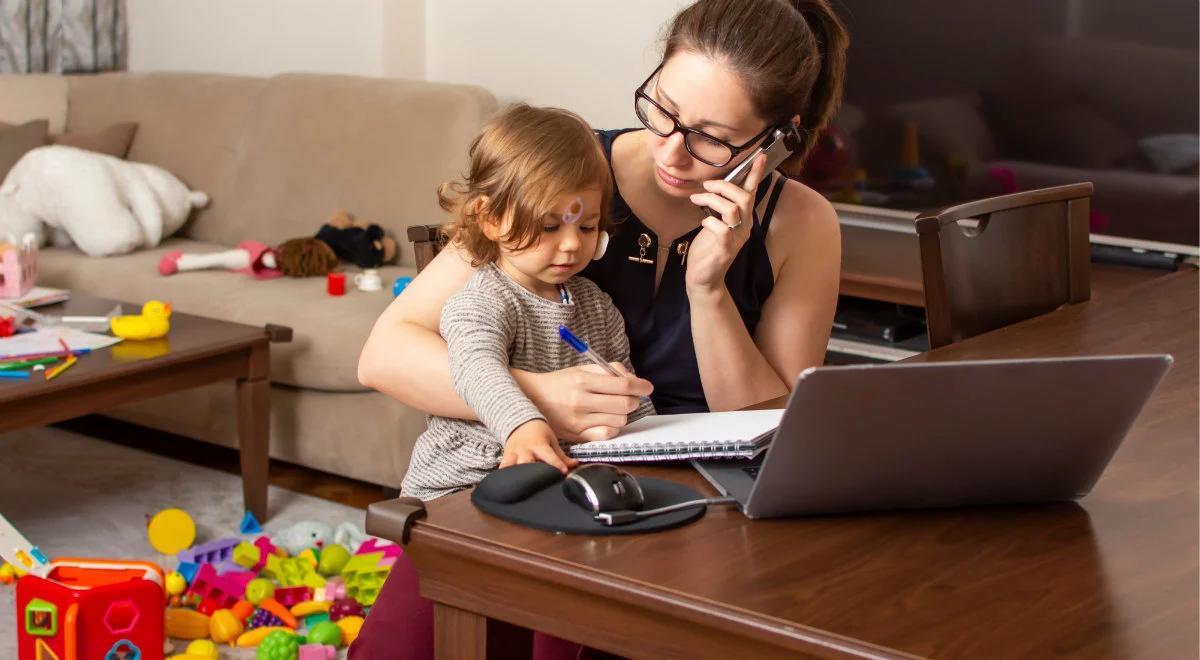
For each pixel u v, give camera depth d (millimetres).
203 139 3777
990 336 1690
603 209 1465
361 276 3084
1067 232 1934
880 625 834
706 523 1004
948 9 3084
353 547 2545
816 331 1608
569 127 1422
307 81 3602
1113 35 2855
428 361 1381
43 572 1933
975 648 806
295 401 2891
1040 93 2982
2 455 3057
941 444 998
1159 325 1775
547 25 3801
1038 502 1086
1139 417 1352
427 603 1358
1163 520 1049
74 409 2311
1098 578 925
